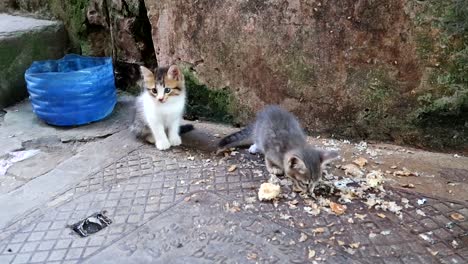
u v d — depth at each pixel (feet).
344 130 2.93
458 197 2.26
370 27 2.62
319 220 2.11
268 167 2.55
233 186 2.41
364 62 2.72
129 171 2.61
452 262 1.83
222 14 2.97
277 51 2.90
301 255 1.89
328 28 2.72
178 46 3.20
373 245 1.94
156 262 1.87
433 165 2.58
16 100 3.68
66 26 3.95
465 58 2.47
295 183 2.35
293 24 2.80
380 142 2.87
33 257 1.93
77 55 3.70
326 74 2.84
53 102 3.15
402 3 2.50
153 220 2.14
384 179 2.44
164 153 2.82
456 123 2.64
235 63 3.06
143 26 3.49
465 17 2.39
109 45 3.81
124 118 3.37
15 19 4.00
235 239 1.99
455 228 2.04
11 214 2.24
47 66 3.47
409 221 2.09
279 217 2.14
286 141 2.44
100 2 3.65
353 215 2.14
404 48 2.59
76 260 1.90
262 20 2.87
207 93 3.23
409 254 1.88
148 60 3.60
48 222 2.17
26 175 2.62
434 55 2.54
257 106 3.11
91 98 3.22
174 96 2.79
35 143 3.01
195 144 2.94
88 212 2.23
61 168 2.68
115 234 2.05
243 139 2.81
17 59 3.60
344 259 1.86
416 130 2.75
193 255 1.90
